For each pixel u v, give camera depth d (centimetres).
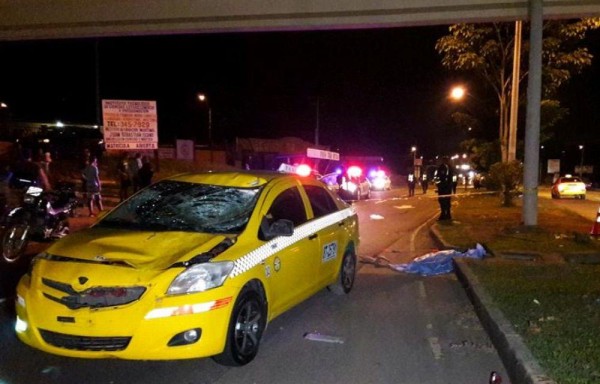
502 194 2361
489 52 2502
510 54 2552
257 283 576
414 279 985
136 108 1816
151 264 514
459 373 555
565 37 2419
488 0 1488
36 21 1828
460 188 4931
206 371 548
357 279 980
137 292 493
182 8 1702
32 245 1159
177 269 509
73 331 489
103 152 3459
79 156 3403
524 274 911
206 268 517
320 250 736
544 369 497
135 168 1916
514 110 2358
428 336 668
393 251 1301
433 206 2547
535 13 1339
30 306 511
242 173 720
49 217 1088
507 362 559
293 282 657
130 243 554
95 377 529
